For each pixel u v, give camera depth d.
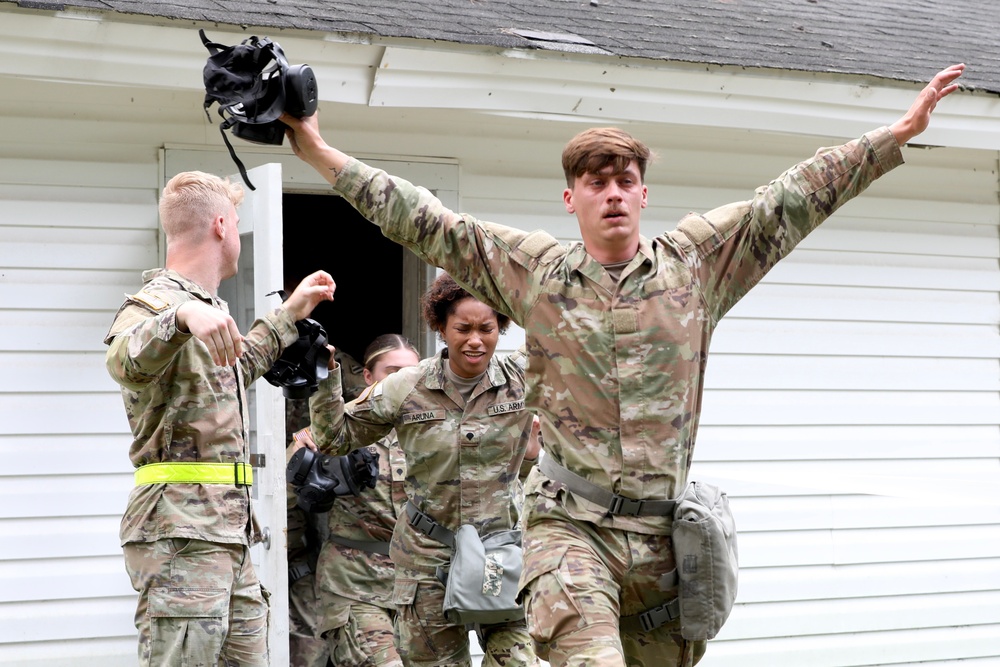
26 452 17.53
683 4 24.83
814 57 21.33
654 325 10.53
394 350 17.88
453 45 18.00
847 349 22.61
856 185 10.73
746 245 10.82
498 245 10.83
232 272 13.84
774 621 21.70
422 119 19.88
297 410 20.89
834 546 22.19
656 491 10.55
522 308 10.77
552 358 10.67
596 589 10.19
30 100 17.77
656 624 10.88
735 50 20.78
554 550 10.44
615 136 10.61
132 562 12.46
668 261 10.73
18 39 16.22
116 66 16.78
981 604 23.08
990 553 23.27
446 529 14.83
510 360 15.27
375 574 17.36
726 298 10.91
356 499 17.42
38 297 17.72
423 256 10.86
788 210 10.70
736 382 21.86
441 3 20.77
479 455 14.77
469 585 14.08
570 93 19.17
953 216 23.52
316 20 17.67
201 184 13.44
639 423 10.48
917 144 21.66
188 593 12.23
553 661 10.16
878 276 22.94
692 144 21.55
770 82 20.09
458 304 14.62
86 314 17.95
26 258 17.69
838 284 22.66
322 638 17.89
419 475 14.91
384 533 17.41
